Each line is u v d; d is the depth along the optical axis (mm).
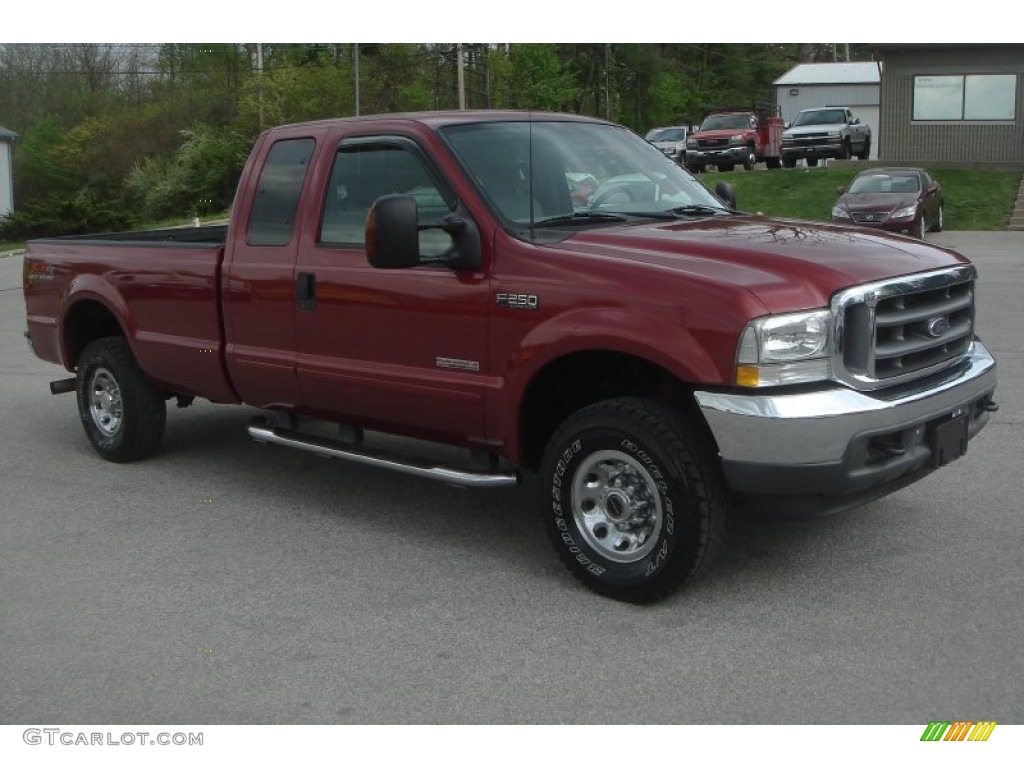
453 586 5121
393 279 5402
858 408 4355
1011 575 4977
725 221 5461
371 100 57344
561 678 4172
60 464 7492
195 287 6465
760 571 5117
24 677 4324
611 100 71125
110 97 72688
